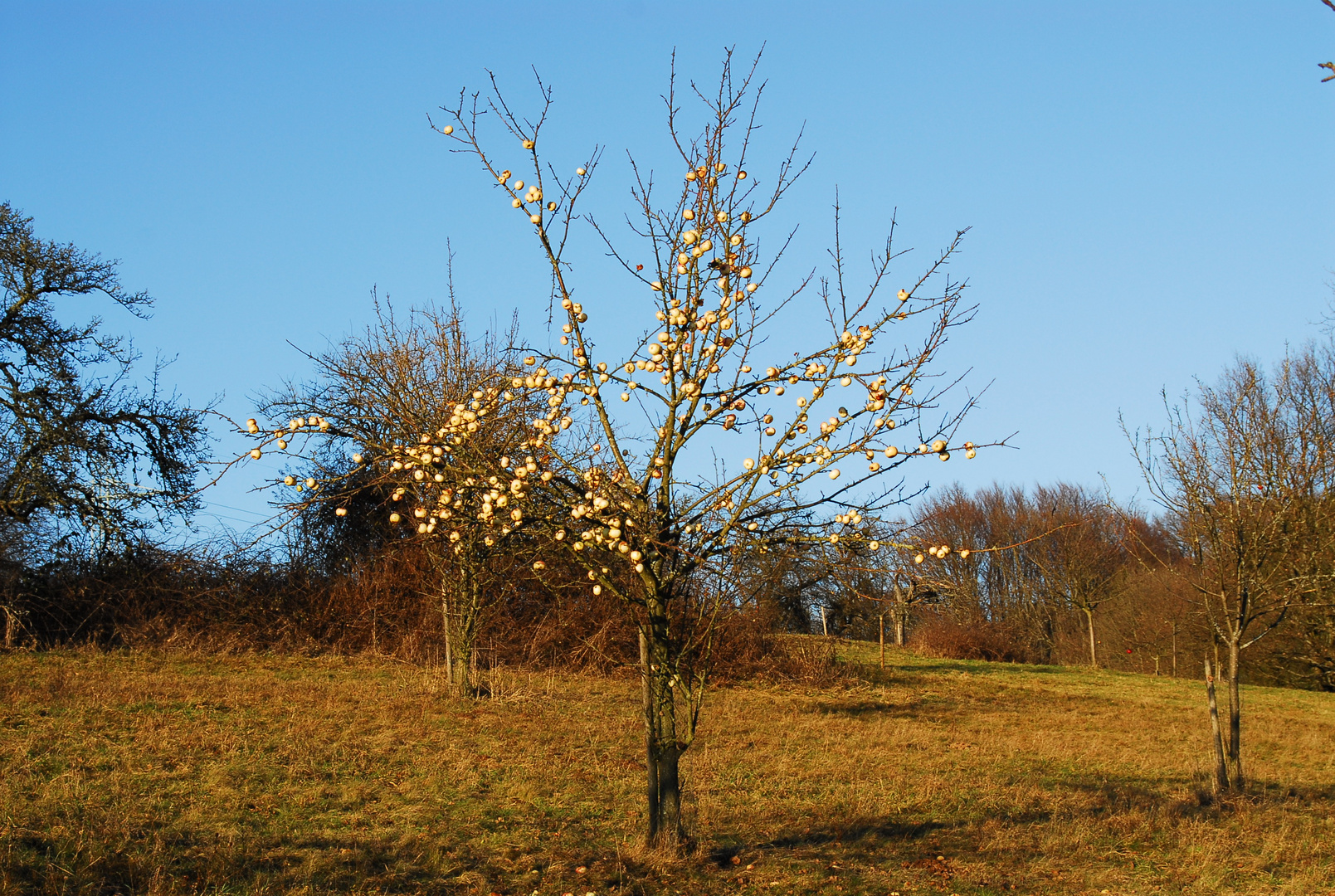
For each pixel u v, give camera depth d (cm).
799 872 697
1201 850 775
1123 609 4147
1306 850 794
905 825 865
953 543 4112
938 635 3494
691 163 688
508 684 1819
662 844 703
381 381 1237
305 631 2173
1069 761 1330
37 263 2212
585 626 2211
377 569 2264
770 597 816
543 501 672
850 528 650
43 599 2069
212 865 646
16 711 1192
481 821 827
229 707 1359
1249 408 999
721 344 665
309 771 981
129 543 2189
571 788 975
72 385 2202
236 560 2253
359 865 680
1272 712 2230
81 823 716
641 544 656
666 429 677
